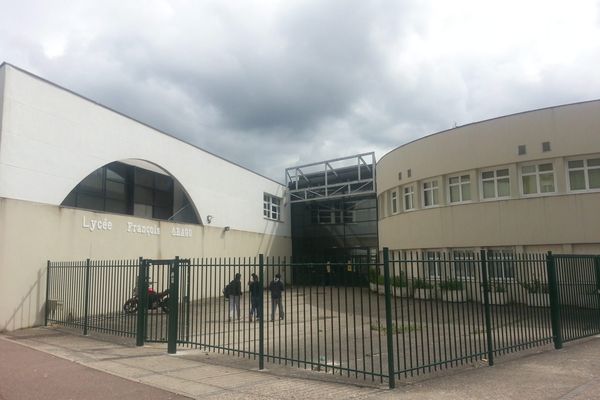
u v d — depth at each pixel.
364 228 35.47
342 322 15.11
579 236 19.02
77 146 18.38
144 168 24.52
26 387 7.26
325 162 35.66
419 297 7.84
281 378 7.82
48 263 16.33
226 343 11.42
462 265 8.61
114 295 14.06
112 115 20.50
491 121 21.70
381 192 30.66
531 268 10.02
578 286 11.17
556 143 19.78
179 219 26.97
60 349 10.90
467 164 22.41
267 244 35.25
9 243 15.18
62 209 17.36
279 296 11.89
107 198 22.31
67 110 17.98
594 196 18.88
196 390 7.04
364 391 6.84
